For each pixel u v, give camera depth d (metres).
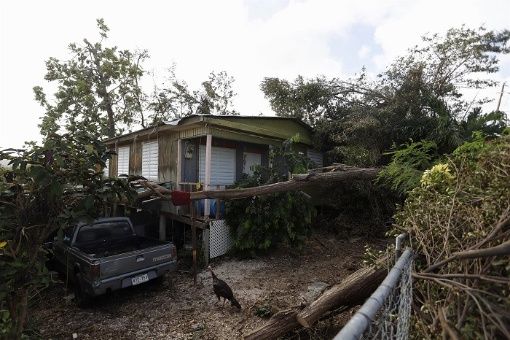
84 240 6.30
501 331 1.66
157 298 5.78
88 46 21.30
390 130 8.93
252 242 7.67
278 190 6.79
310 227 8.52
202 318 4.86
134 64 22.25
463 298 1.94
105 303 5.62
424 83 9.72
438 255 2.37
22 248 3.53
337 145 11.27
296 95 12.51
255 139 9.86
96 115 21.73
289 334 4.01
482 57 9.82
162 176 10.04
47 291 6.12
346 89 11.95
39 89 21.33
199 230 8.87
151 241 6.73
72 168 3.88
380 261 3.22
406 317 1.93
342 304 3.82
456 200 2.46
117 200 4.52
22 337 3.33
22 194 3.61
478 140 3.30
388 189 8.49
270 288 5.86
